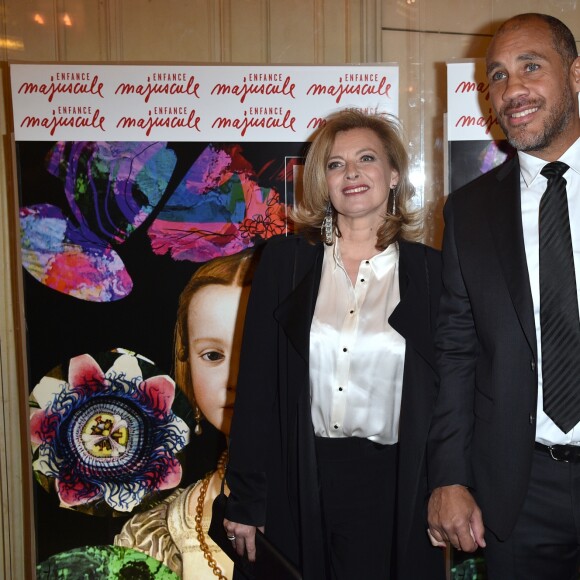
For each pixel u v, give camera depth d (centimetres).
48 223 272
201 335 278
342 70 270
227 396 279
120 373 278
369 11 326
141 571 279
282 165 273
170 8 323
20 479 328
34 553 277
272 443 199
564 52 173
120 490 279
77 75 268
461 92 268
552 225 170
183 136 272
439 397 188
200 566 281
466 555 269
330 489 194
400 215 203
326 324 193
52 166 271
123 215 273
